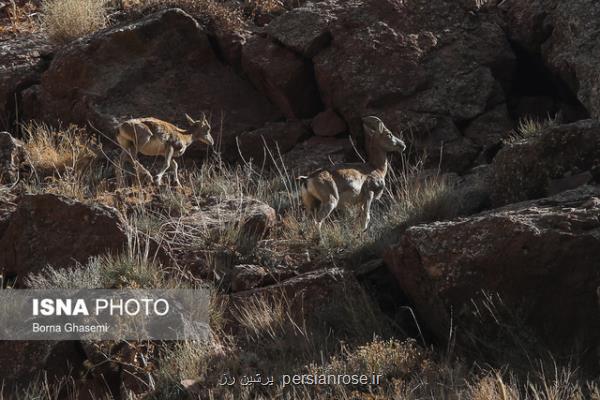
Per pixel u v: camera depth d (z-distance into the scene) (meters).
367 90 28.17
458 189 24.80
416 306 19.42
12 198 24.97
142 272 19.88
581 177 21.84
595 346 17.20
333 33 29.08
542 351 17.39
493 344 17.80
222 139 28.84
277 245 22.66
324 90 28.89
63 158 27.27
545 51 29.17
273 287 20.05
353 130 28.45
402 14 29.47
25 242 21.66
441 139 27.97
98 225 21.36
